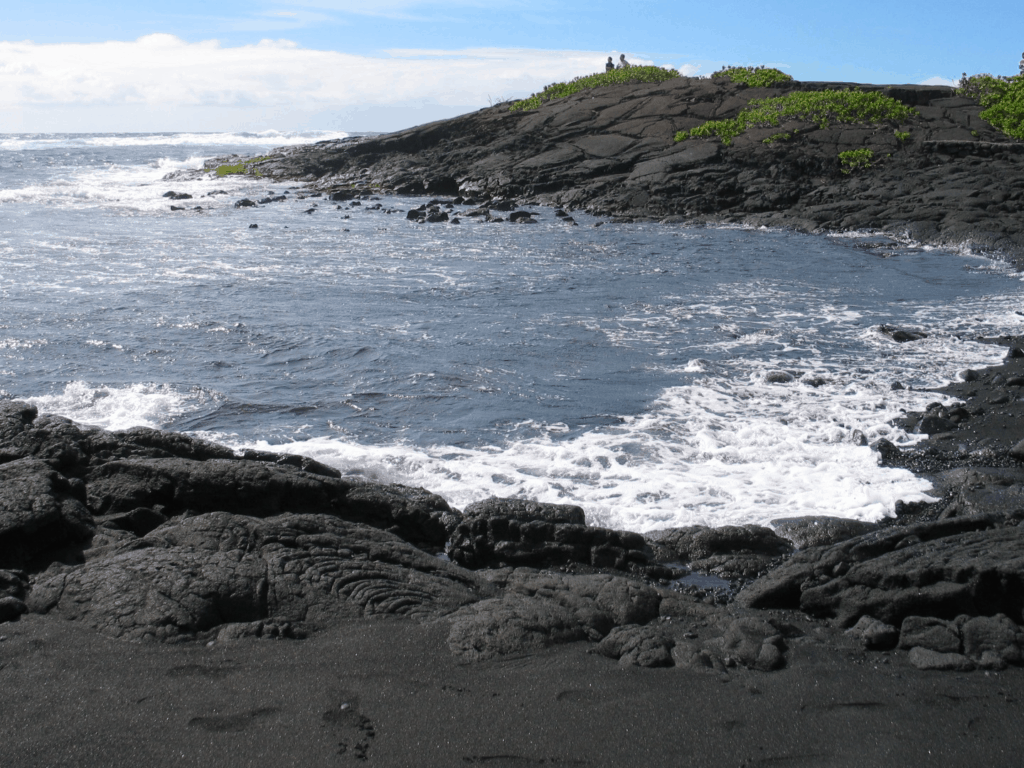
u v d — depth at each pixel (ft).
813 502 24.91
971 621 16.60
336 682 14.56
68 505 20.03
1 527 18.38
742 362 40.29
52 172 159.33
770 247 77.82
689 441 29.91
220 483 21.95
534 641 16.06
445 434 30.45
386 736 13.15
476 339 43.88
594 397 34.76
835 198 96.78
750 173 105.50
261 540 18.93
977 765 12.69
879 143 108.88
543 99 153.69
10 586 17.30
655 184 107.45
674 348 42.78
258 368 38.11
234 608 16.74
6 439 23.15
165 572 17.29
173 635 15.78
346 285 58.13
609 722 13.65
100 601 16.62
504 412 32.81
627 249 76.79
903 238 81.51
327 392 34.96
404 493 24.08
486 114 153.28
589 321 48.55
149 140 351.87
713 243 80.48
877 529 23.04
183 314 47.67
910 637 16.53
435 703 14.03
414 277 61.98
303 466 25.03
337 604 17.12
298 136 409.69
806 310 52.03
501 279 61.57
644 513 23.98
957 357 41.39
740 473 27.14
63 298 50.85
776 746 13.15
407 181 130.31
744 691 14.70
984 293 57.52
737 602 19.17
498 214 104.58
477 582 19.17
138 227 87.10
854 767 12.64
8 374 36.01
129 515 20.79
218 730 13.17
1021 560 17.66
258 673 14.78
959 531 20.51
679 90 136.05
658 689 14.67
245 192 129.80
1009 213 82.12
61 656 15.06
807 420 32.17
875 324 48.47
